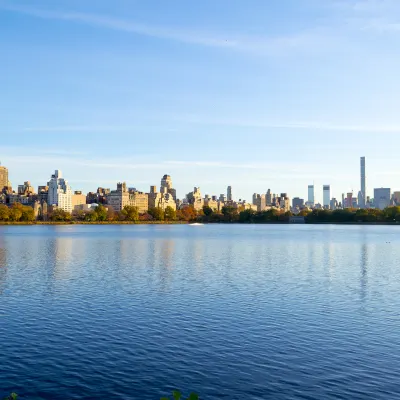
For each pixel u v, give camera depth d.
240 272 89.25
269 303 60.03
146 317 52.50
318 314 54.31
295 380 35.22
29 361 38.75
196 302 60.38
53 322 50.28
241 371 36.81
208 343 43.28
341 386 34.19
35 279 79.19
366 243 174.88
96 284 74.00
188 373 36.44
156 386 34.25
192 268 95.06
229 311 55.47
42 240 189.25
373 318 52.59
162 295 64.88
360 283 76.44
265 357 39.75
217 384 34.56
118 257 117.50
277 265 101.31
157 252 132.62
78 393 33.22
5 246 154.62
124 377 35.72
